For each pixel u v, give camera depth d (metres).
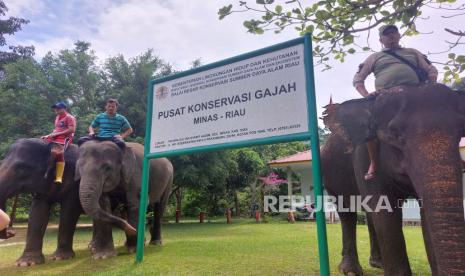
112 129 7.54
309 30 4.73
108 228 7.07
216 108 5.65
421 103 3.12
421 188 2.81
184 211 30.12
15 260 6.95
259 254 6.93
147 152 6.54
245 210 26.70
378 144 3.73
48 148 6.96
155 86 6.68
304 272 5.32
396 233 3.87
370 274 5.34
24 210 27.09
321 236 4.13
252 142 5.12
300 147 34.31
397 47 4.25
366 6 4.13
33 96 16.28
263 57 5.18
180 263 6.03
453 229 2.54
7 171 6.51
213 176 19.41
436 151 2.80
